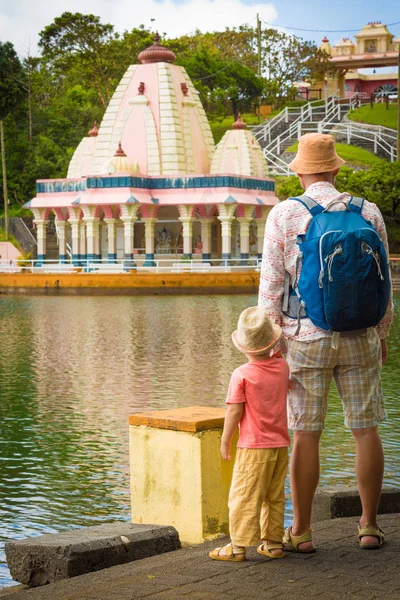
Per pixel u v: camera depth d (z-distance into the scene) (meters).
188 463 8.14
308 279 7.10
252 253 69.81
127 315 39.28
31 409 17.55
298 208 7.35
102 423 16.11
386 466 12.56
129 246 59.34
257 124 112.62
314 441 7.30
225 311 41.25
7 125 92.56
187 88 66.25
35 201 65.75
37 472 12.77
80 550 7.25
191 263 58.47
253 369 7.23
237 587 6.39
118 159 61.06
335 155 7.62
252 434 7.18
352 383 7.28
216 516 8.22
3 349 27.47
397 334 30.69
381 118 98.00
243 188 61.97
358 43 129.25
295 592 6.24
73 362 24.47
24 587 7.40
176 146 63.91
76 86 114.88
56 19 107.06
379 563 6.94
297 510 7.33
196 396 18.78
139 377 21.62
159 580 6.64
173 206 66.69
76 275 55.25
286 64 130.88
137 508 8.48
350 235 6.96
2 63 96.12
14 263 68.38
